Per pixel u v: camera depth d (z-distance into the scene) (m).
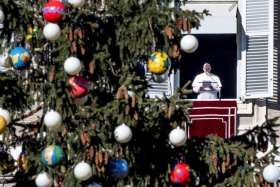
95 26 20.73
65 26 20.61
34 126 21.77
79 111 20.84
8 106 21.12
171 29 20.86
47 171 21.02
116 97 20.64
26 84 21.23
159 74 21.06
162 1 21.33
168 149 21.89
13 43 21.28
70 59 20.23
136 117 20.56
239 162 21.98
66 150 21.06
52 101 20.91
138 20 20.98
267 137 22.38
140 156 21.70
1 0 20.69
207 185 22.08
